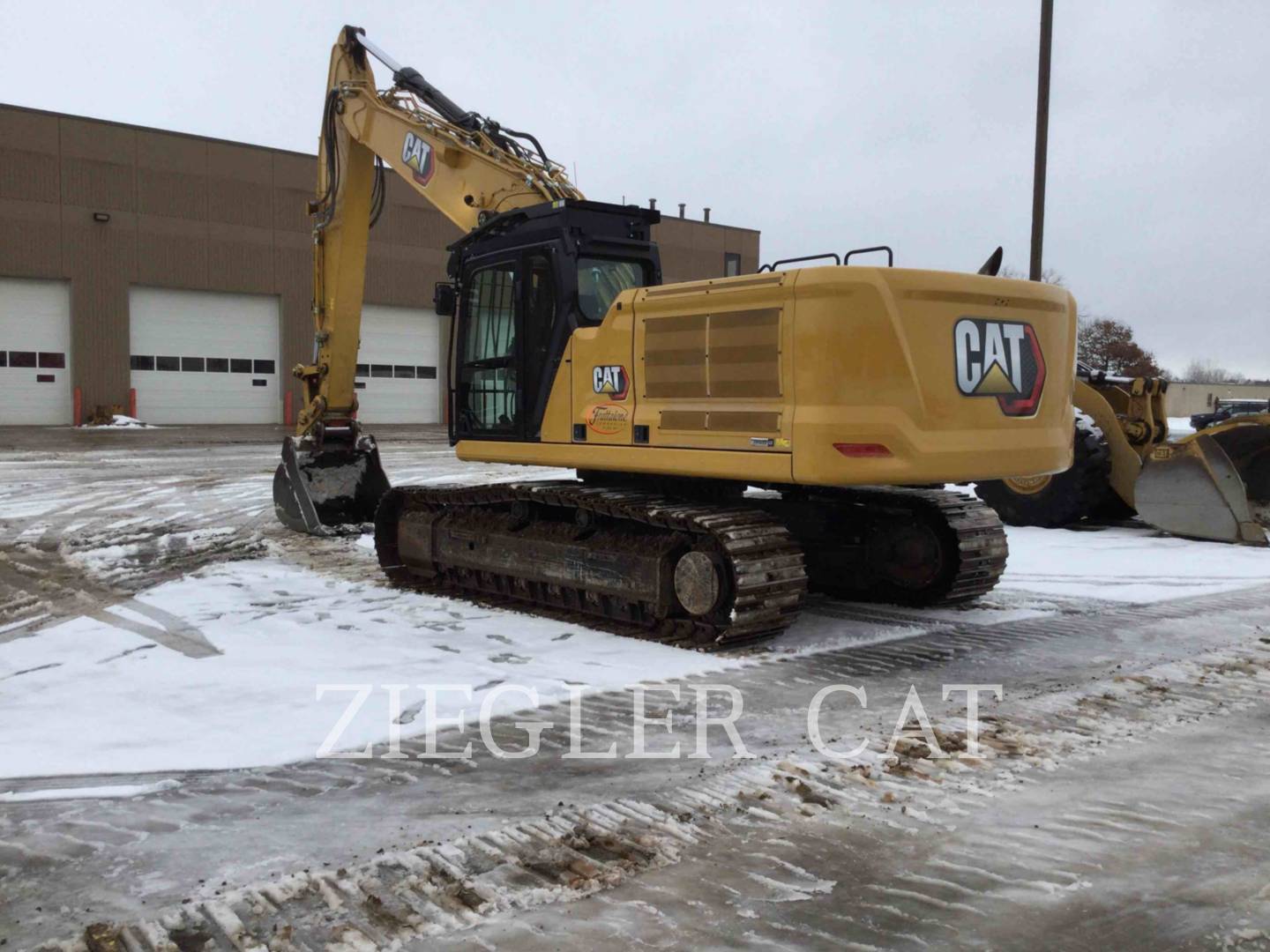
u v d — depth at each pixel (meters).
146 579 8.83
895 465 5.90
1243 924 3.13
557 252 7.34
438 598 8.09
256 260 32.22
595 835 3.76
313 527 10.98
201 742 4.75
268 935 3.05
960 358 6.15
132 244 30.23
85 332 29.70
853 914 3.18
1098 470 11.91
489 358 8.04
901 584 7.78
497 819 3.91
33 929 3.09
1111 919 3.15
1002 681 5.82
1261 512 11.59
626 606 7.10
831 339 5.92
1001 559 7.66
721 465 6.39
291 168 32.66
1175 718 5.13
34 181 28.73
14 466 18.36
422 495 8.71
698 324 6.51
